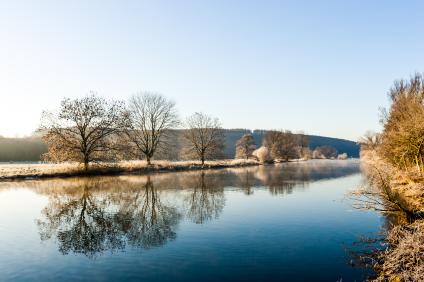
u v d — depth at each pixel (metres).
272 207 24.59
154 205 25.66
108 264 13.35
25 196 29.88
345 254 14.07
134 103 62.16
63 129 47.91
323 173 57.56
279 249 14.90
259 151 95.62
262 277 11.88
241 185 37.81
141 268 12.87
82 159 49.44
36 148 98.81
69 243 16.20
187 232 17.92
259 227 18.77
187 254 14.39
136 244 15.94
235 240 16.34
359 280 11.39
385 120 36.91
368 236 16.55
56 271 12.70
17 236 17.53
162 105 63.50
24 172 45.62
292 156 125.31
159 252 14.71
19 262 13.70
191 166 67.00
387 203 19.48
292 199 28.17
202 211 23.33
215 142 77.06
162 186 36.72
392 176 22.66
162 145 66.38
